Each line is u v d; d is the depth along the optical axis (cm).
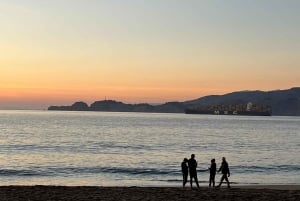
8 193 2241
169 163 5238
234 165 5141
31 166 4712
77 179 3753
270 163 5444
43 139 8831
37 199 2042
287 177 4097
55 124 16438
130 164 5072
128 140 9025
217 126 17688
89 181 3603
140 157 5953
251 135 11962
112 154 6306
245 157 6259
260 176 4159
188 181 3444
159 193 2298
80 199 2053
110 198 2091
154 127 15550
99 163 5128
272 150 7500
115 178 3838
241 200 2067
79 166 4747
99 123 18362
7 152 6356
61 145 7612
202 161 5609
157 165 4994
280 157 6322
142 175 4059
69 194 2236
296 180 3850
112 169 4459
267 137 11225
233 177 4006
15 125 15000
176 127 15925
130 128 14450
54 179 3756
